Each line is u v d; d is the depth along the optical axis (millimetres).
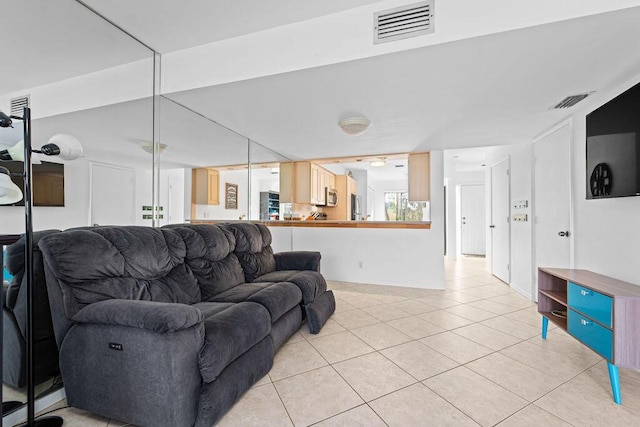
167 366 1303
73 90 2018
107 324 1406
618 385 1690
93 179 2088
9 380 1537
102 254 1639
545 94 2410
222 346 1497
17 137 1612
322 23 1939
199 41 2213
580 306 2070
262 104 2650
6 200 1311
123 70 2252
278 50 2047
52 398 1643
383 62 1901
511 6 1579
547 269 2668
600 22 1513
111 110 2213
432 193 4559
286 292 2387
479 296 3975
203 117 3008
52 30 1869
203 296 2268
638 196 1944
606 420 1531
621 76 2098
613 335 1715
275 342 2133
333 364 2100
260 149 4461
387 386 1824
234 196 3971
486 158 5781
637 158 1914
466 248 8602
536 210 3721
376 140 3963
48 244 1477
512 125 3260
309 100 2549
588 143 2445
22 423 1499
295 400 1682
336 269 4949
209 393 1411
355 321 2977
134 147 2367
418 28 1731
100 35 1999
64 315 1504
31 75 1797
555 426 1482
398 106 2686
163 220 2785
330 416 1545
